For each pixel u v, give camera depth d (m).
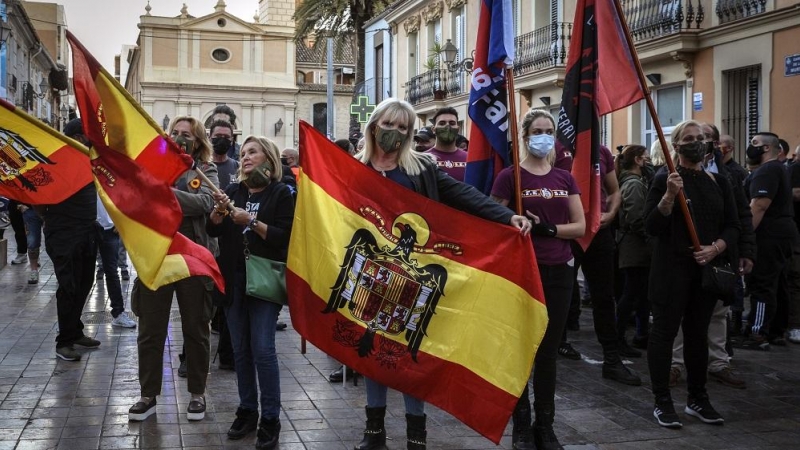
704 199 5.75
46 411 5.68
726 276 5.60
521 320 4.75
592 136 6.13
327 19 31.09
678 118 15.20
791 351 8.12
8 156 5.74
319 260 4.79
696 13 14.32
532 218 5.13
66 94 57.44
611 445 5.25
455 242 4.85
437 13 25.27
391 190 4.84
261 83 57.88
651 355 5.75
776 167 8.00
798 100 12.35
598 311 6.92
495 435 4.71
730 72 13.84
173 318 9.45
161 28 56.22
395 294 4.83
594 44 6.12
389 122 4.83
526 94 19.84
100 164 4.75
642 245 7.62
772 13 12.65
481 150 5.68
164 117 56.09
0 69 28.28
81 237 7.20
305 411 5.84
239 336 5.18
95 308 9.92
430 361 4.78
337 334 4.80
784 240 8.09
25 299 10.37
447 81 24.30
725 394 6.50
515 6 20.36
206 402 6.01
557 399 6.29
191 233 5.80
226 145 7.61
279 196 5.11
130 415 5.48
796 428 5.65
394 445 5.14
